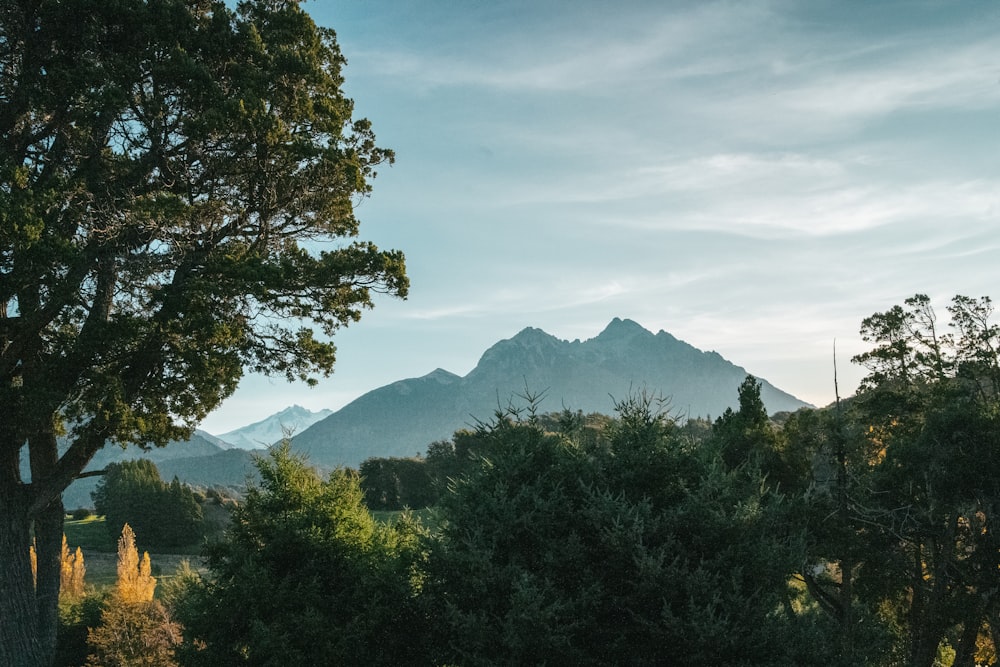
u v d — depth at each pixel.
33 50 20.59
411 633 17.36
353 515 19.67
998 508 21.47
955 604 21.70
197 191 23.38
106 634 26.16
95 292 21.42
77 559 36.28
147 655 25.33
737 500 16.78
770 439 24.69
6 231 17.17
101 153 21.31
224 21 22.16
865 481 23.38
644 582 14.56
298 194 23.97
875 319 32.97
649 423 17.91
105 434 20.70
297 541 18.47
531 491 16.88
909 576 23.64
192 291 20.30
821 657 15.27
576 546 15.48
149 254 21.69
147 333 20.16
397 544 19.77
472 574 15.84
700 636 13.64
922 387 31.47
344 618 17.86
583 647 15.12
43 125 21.77
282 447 20.14
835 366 22.39
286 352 23.89
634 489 17.09
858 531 22.72
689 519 15.70
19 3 20.34
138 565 30.11
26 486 20.97
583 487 16.45
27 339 20.12
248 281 20.83
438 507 18.58
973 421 21.77
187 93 21.17
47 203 18.42
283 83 22.73
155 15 20.62
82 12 19.94
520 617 13.97
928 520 22.80
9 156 19.67
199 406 23.91
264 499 19.47
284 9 23.72
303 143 22.05
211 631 17.95
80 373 20.30
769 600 15.22
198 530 89.94
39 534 22.12
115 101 19.28
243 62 22.47
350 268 22.70
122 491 88.19
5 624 19.86
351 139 25.55
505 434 18.80
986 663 27.02
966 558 22.75
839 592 25.86
